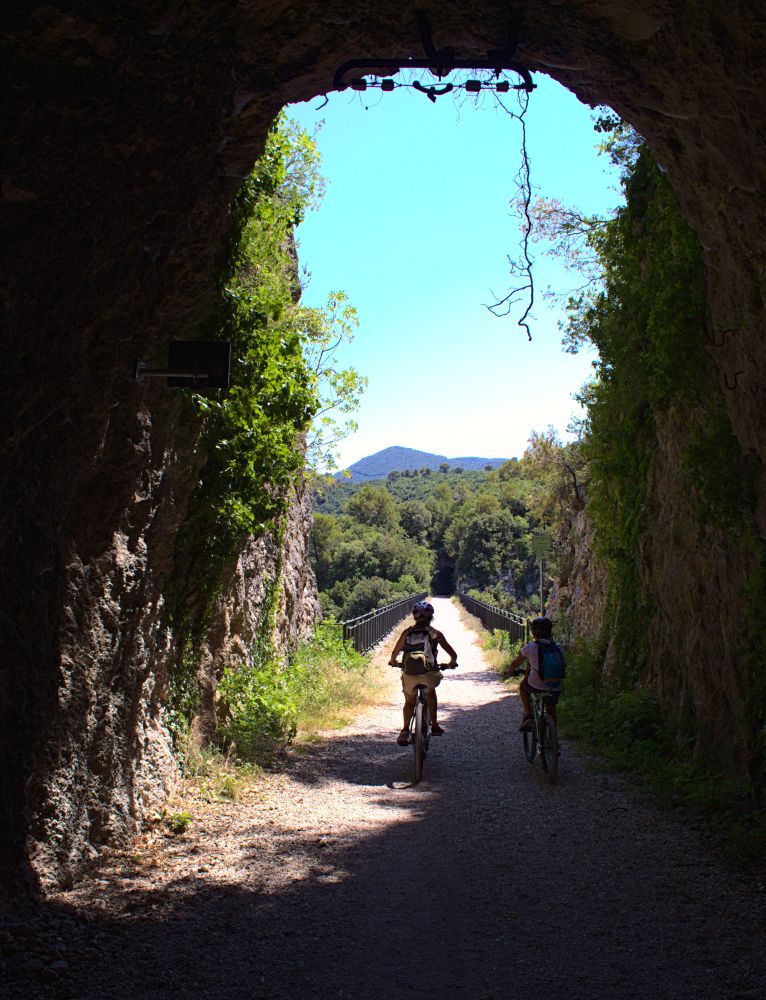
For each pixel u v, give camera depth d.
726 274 7.34
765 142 5.48
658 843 6.51
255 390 8.43
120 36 4.02
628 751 9.88
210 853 6.25
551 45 6.20
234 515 8.51
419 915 5.10
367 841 6.70
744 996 3.99
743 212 6.32
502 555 73.06
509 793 8.39
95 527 5.92
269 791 8.34
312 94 6.66
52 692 5.37
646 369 10.52
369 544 69.50
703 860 6.05
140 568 6.64
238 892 5.45
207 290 6.58
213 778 8.30
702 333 8.33
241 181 6.25
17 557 4.96
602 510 14.24
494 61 6.02
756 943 4.59
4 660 4.88
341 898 5.38
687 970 4.29
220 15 4.42
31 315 4.43
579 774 9.14
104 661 6.13
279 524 12.34
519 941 4.70
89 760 5.99
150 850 6.27
